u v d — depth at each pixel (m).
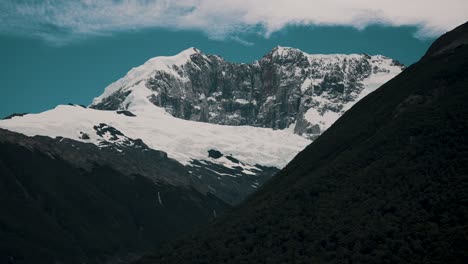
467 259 166.12
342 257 184.75
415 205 188.50
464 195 183.12
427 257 171.12
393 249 178.25
